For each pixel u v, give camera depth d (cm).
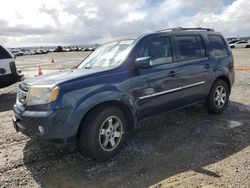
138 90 449
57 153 445
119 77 427
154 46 489
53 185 354
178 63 519
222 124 561
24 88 420
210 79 584
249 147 446
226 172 367
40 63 2784
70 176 374
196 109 666
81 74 412
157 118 606
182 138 492
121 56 463
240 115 621
